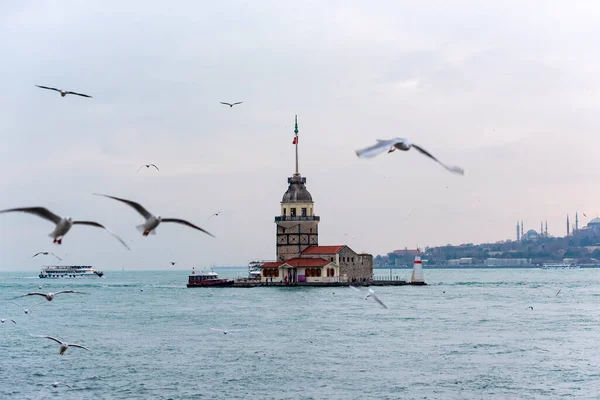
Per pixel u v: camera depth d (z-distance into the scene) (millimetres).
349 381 81188
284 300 192250
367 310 158375
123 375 85438
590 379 81750
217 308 169250
